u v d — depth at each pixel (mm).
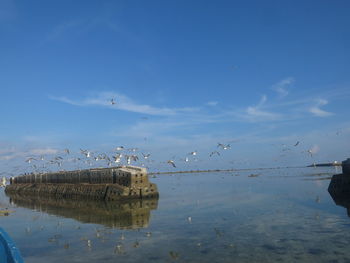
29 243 22188
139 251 19078
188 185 83000
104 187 52188
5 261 8727
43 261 17953
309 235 21156
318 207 32625
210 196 49688
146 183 51281
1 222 32156
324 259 16484
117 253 18828
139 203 45125
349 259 16359
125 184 51188
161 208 37875
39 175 89562
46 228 27641
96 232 24812
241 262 16516
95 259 17859
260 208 33688
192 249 19078
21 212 40156
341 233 21281
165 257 17797
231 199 43812
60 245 21250
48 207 46031
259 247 18953
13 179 107250
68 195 63094
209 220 27953
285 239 20438
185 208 36562
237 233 22531
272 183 73562
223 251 18469
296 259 16625
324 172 125375
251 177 115750
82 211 39219
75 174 70000
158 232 23984
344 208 31328
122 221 29719
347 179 42156
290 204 35781
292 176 103625
